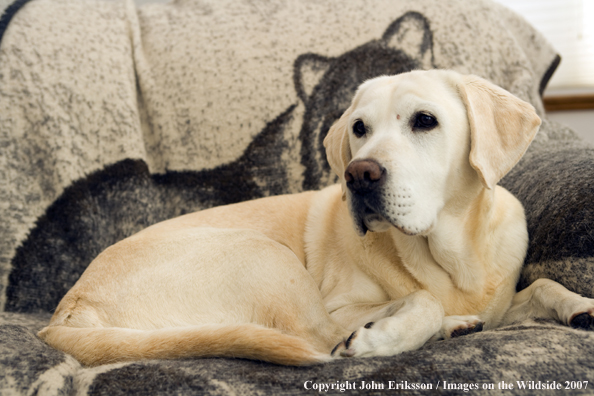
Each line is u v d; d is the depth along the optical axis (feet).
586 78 9.96
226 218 5.87
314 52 7.16
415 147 4.17
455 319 4.24
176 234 5.12
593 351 3.14
